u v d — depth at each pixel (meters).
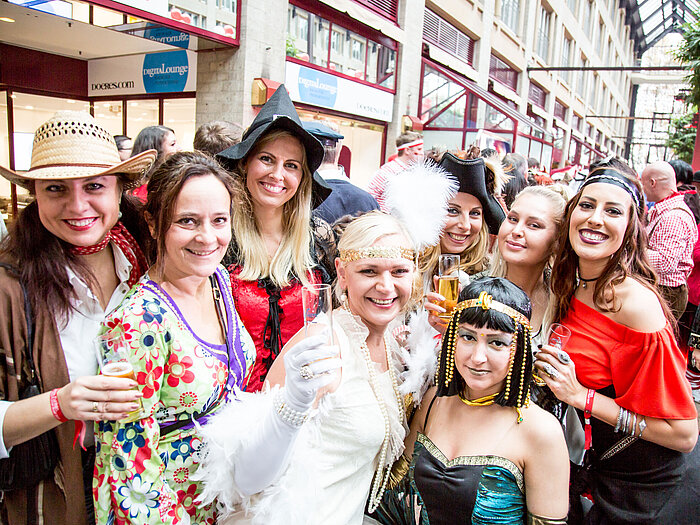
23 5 5.02
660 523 1.47
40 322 1.22
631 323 1.50
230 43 5.55
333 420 1.29
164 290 1.24
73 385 1.07
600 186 1.55
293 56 6.57
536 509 1.27
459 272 1.83
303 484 1.18
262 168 1.85
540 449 1.27
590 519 1.58
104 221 1.31
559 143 22.09
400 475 1.47
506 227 1.87
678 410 1.42
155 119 6.84
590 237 1.56
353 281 1.36
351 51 7.78
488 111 10.26
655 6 35.97
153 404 1.16
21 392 1.21
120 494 1.11
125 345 1.14
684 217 3.26
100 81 7.48
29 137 7.47
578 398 1.46
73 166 1.24
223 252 1.29
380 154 9.13
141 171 1.39
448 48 11.19
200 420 1.24
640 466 1.50
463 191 2.11
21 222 1.27
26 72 7.11
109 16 5.43
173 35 5.57
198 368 1.21
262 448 1.11
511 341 1.26
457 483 1.29
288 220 1.99
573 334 1.64
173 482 1.21
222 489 1.16
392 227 1.36
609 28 29.69
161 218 1.22
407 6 8.77
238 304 1.81
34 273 1.22
